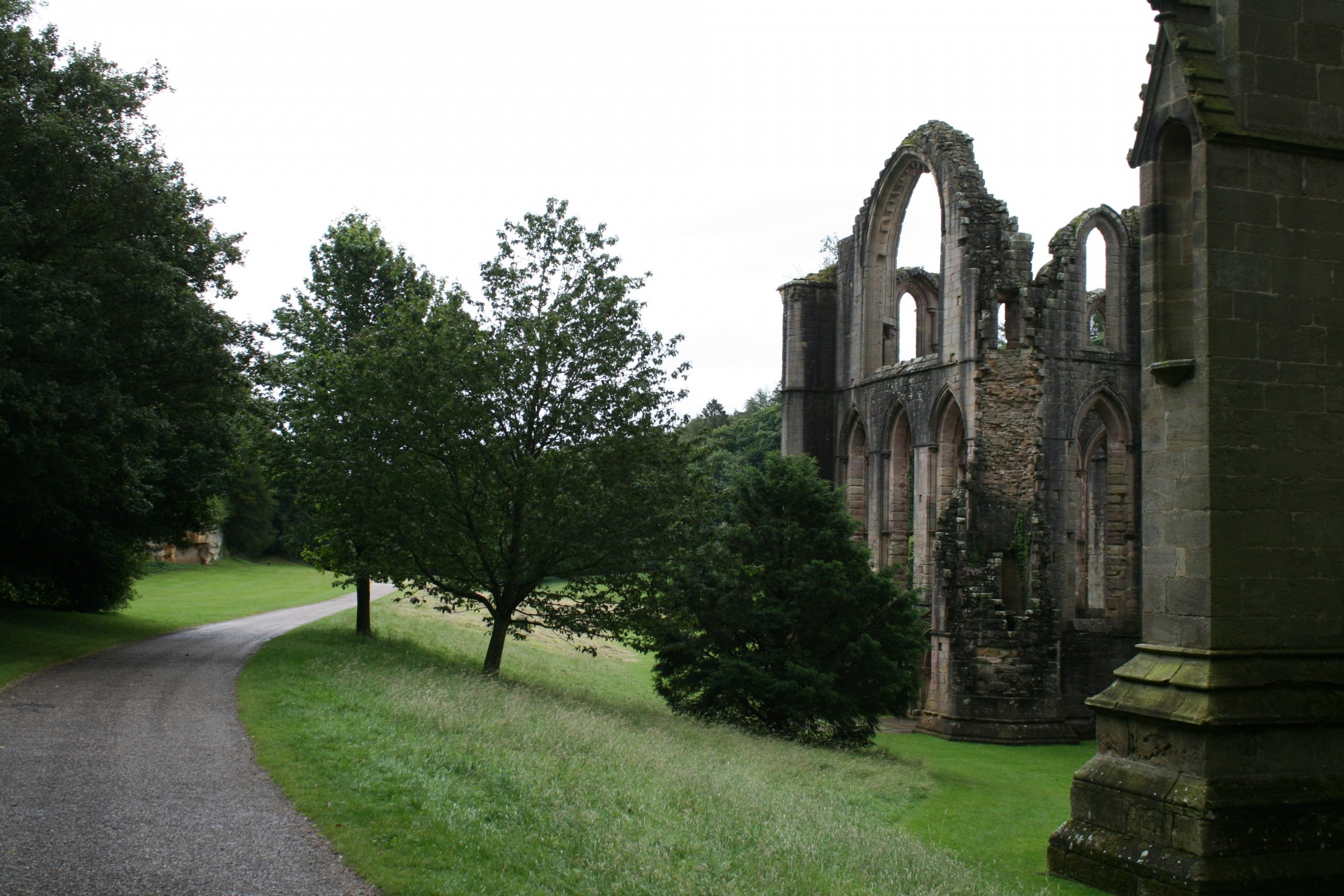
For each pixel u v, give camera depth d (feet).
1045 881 53.52
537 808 44.60
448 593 101.55
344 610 169.07
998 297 119.24
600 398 92.02
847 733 96.12
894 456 134.62
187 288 91.25
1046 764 99.19
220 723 56.85
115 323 85.20
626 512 90.79
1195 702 50.03
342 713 61.05
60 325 77.10
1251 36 53.52
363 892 32.65
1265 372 52.21
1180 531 52.39
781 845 47.09
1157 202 54.80
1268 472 51.83
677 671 100.42
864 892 43.24
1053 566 122.21
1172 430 53.16
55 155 79.97
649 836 43.47
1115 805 52.75
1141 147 56.13
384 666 88.43
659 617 94.89
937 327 136.87
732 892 38.73
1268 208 53.01
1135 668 53.93
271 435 109.09
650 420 93.56
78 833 36.45
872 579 98.84
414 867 35.14
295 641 103.65
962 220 120.37
